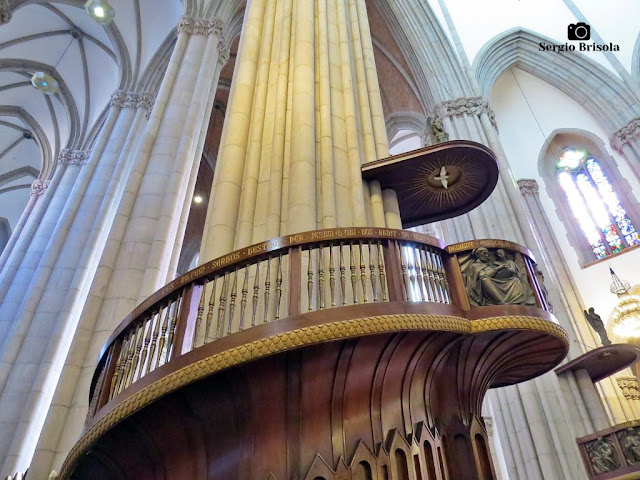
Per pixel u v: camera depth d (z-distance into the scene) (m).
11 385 9.30
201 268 3.80
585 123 16.52
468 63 15.75
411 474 3.51
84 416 6.21
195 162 9.77
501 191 11.80
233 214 5.49
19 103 18.36
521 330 3.97
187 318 3.59
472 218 11.39
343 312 3.36
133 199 8.46
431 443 3.82
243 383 3.40
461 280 4.23
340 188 5.79
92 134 16.14
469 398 4.35
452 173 6.24
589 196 15.69
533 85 17.89
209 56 11.15
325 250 4.71
